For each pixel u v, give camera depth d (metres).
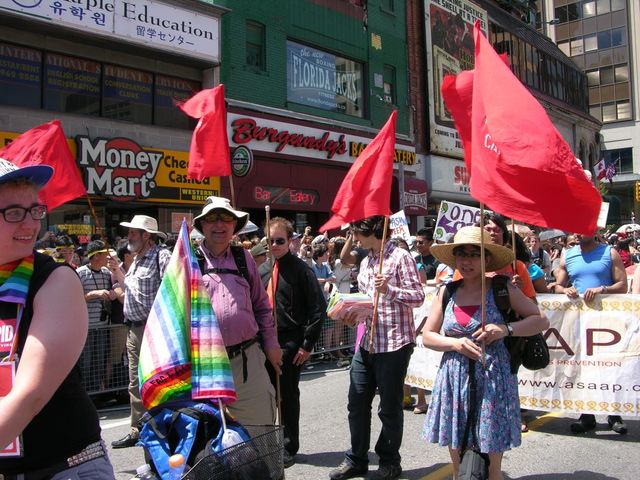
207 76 14.96
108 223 13.35
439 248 3.80
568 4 54.72
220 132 4.97
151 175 13.45
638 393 5.68
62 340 1.86
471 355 3.52
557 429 5.97
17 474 1.95
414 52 22.45
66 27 11.72
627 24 51.75
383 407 4.48
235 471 2.42
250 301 3.86
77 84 12.74
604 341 5.83
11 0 10.96
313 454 5.26
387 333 4.44
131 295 5.43
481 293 3.70
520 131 3.56
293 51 17.47
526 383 6.02
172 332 2.83
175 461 2.47
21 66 11.88
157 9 13.26
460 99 4.50
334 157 18.25
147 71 14.02
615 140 52.31
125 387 7.37
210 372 2.77
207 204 3.88
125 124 13.16
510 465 4.89
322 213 18.41
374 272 4.68
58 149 5.46
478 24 3.88
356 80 19.89
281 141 16.42
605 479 4.55
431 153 22.73
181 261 2.97
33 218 2.00
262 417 3.78
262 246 5.75
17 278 1.94
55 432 1.99
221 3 15.20
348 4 19.39
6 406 1.73
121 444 5.56
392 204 20.69
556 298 6.00
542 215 3.57
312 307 4.94
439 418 3.69
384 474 4.51
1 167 1.93
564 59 37.06
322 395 7.48
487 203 3.63
